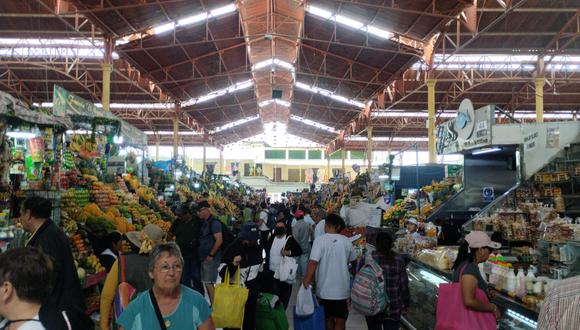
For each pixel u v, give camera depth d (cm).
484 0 1492
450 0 1323
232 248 505
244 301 432
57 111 861
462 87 2352
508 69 2203
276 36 1756
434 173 1395
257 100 3017
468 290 332
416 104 2780
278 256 645
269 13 1748
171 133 4034
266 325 507
